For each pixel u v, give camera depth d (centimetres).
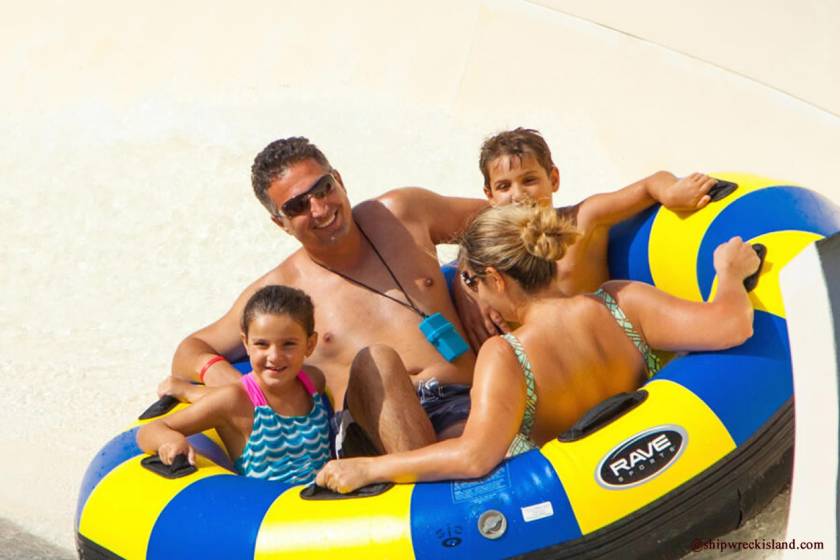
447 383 1225
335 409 1234
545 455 984
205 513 1015
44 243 2147
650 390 1018
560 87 2547
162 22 2941
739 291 1056
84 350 1816
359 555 953
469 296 1298
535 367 1027
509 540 948
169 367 1742
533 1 2842
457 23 2792
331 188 1243
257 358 1112
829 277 838
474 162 2311
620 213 1312
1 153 2461
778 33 2539
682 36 2620
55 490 1390
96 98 2708
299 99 2619
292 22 2878
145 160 2373
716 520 987
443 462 981
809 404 793
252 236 2106
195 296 1956
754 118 2339
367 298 1272
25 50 2917
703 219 1238
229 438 1171
